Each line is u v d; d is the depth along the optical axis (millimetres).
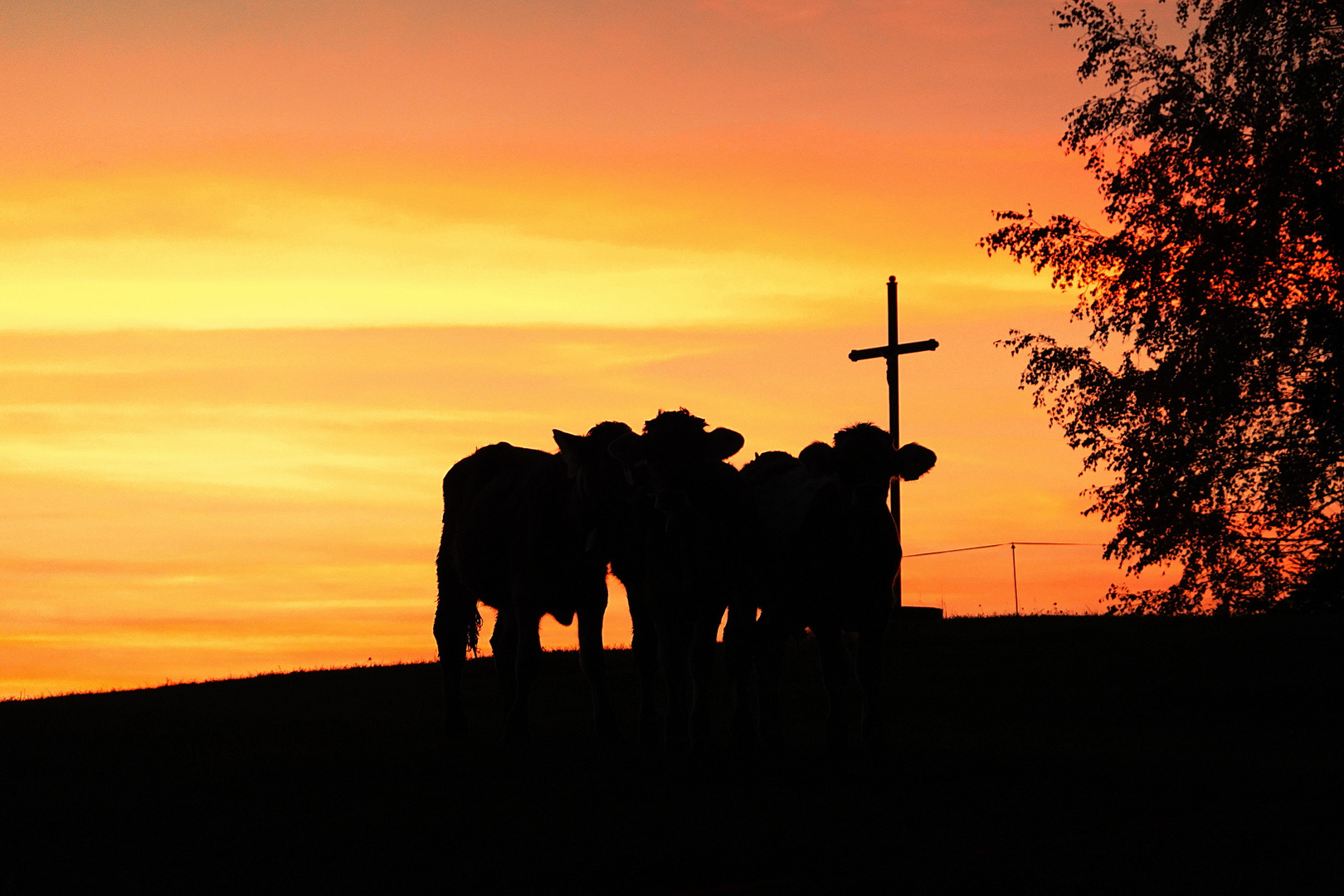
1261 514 22641
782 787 10117
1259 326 22516
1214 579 22672
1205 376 22266
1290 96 22766
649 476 11836
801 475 13219
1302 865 7770
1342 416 21719
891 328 29203
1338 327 21641
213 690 24453
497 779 10570
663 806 9297
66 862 7906
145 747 13609
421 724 16656
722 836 8344
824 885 7301
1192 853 8086
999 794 9883
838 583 12078
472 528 13891
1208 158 23031
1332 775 11133
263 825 8828
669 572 12648
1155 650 25125
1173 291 22953
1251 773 11148
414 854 7980
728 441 12039
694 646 12656
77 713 19406
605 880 7406
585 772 10859
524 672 12906
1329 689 20297
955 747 13328
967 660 25109
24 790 10328
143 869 7723
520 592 12969
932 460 12062
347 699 22109
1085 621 30250
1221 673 22281
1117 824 8883
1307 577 22188
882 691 21703
